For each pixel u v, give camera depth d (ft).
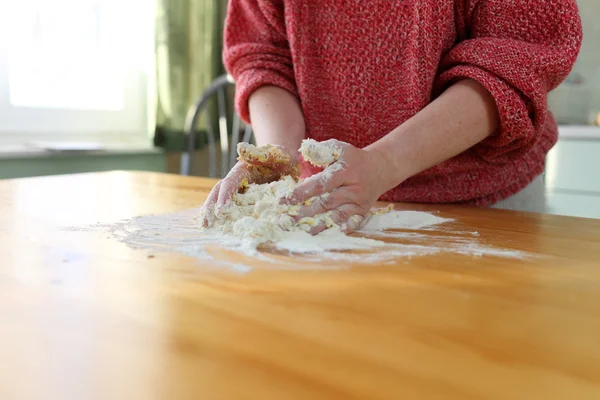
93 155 5.88
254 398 0.85
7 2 5.58
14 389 0.89
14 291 1.37
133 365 0.97
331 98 3.11
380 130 3.04
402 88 2.90
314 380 0.91
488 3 2.62
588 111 7.94
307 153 2.07
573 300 1.36
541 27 2.51
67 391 0.88
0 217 2.36
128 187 3.37
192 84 6.56
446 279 1.53
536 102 2.45
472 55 2.52
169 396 0.86
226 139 6.14
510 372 0.96
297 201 2.01
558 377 0.94
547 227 2.34
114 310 1.24
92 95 6.48
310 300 1.33
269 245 1.86
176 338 1.09
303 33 3.03
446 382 0.91
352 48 2.95
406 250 1.86
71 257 1.70
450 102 2.51
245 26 3.42
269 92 3.19
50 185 3.42
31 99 5.96
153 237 1.98
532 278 1.55
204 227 2.10
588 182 6.42
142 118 6.92
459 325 1.18
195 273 1.54
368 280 1.50
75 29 6.22
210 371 0.95
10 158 5.21
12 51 5.73
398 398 0.85
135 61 6.72
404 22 2.79
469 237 2.11
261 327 1.15
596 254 1.85
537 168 3.10
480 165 2.86
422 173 2.97
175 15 6.22
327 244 1.89
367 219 2.31
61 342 1.07
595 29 7.80
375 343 1.07
